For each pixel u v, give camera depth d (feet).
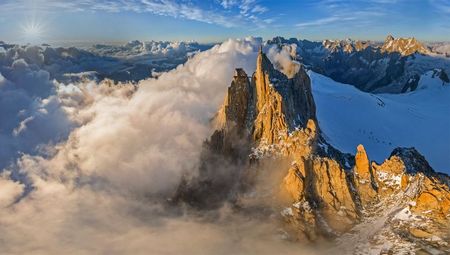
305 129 500.74
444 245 344.08
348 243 382.83
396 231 373.40
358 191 435.12
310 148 472.03
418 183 406.62
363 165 443.73
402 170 434.30
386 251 355.77
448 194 380.78
